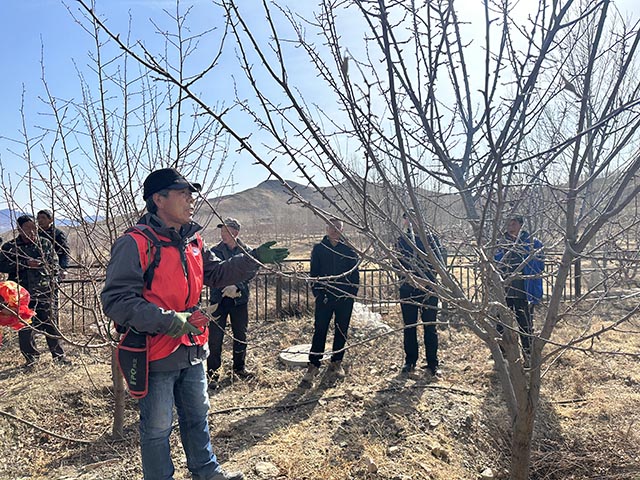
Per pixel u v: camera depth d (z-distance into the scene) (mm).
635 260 2250
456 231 2969
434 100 2152
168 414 2527
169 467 2562
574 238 2566
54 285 3719
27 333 5398
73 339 6090
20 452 3729
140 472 3441
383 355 6203
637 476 3643
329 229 5023
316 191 2115
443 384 5125
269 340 6797
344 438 3900
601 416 4453
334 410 4465
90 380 4742
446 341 6730
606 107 2205
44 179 3572
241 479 2879
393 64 1828
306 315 7891
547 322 2699
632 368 5551
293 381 5348
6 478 3385
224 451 3732
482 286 2398
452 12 2025
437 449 3820
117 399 3912
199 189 2631
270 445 3799
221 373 5359
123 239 2406
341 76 1952
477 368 5609
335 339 5344
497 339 2680
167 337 2479
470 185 2330
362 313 7664
